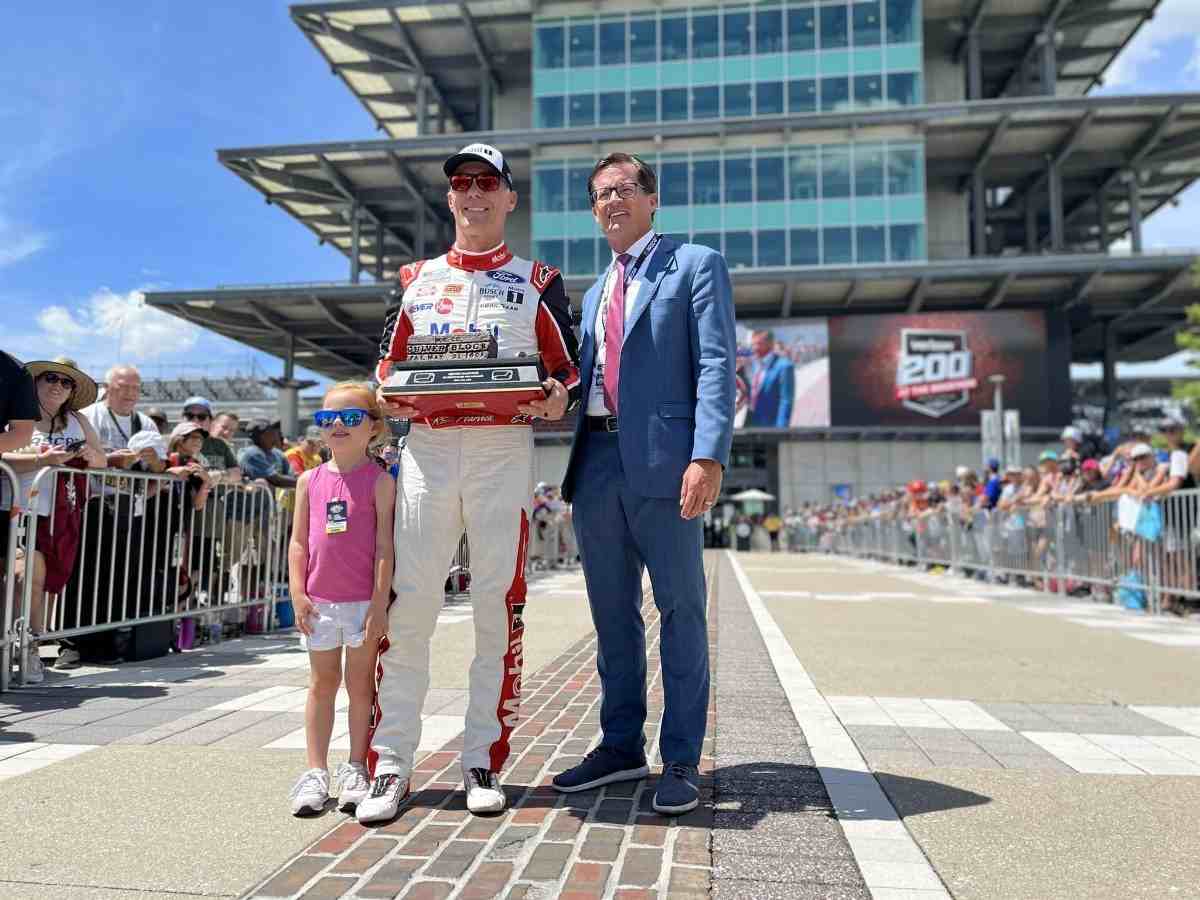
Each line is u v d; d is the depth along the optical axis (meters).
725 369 2.75
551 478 32.47
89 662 5.41
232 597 6.69
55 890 2.00
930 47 40.97
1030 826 2.49
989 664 5.49
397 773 2.59
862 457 37.62
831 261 36.22
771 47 38.00
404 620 2.71
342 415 2.81
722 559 23.62
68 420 5.25
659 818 2.53
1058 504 11.12
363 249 50.34
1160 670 5.29
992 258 34.88
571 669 5.09
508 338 2.79
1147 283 37.16
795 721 3.84
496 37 40.59
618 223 2.99
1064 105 34.47
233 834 2.37
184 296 38.41
